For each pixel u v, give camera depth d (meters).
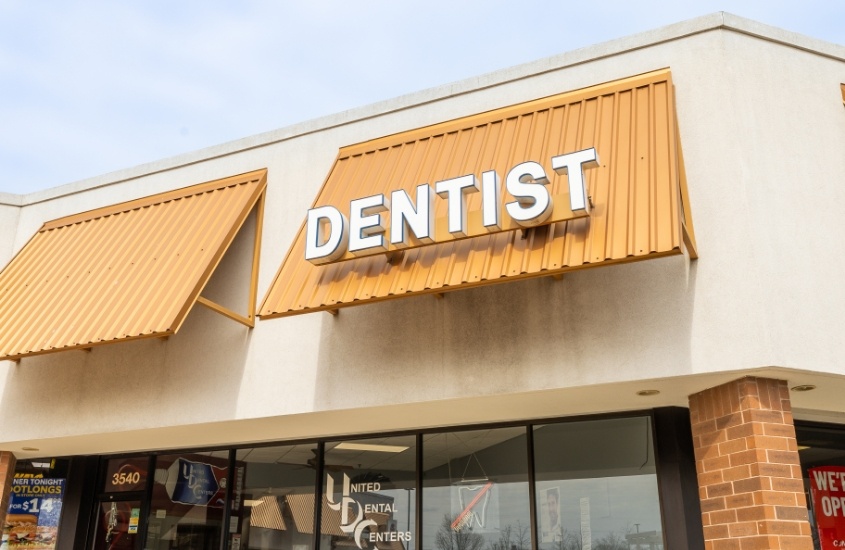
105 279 12.31
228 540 12.95
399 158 11.48
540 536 10.72
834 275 9.36
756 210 9.23
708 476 9.27
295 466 12.85
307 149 12.83
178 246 12.18
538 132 10.58
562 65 11.18
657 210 8.66
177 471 13.98
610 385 9.30
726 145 9.62
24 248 14.44
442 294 10.48
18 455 14.85
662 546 10.01
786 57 10.42
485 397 9.89
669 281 9.24
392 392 10.37
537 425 11.24
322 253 9.96
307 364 11.13
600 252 8.59
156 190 14.05
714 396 9.36
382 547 11.70
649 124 9.68
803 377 9.01
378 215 9.83
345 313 11.12
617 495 10.45
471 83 11.76
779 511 8.49
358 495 12.16
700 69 10.18
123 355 12.58
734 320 8.81
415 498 11.69
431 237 9.55
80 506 14.56
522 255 9.09
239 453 13.41
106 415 12.34
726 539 8.88
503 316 10.00
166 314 10.77
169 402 11.95
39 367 13.22
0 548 14.43
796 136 9.95
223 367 11.77
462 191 9.50
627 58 10.77
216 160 13.66
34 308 12.49
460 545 11.18
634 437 10.59
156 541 13.75
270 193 12.80
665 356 8.99
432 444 11.89
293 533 12.47
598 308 9.49
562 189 9.46
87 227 14.07
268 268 12.24
